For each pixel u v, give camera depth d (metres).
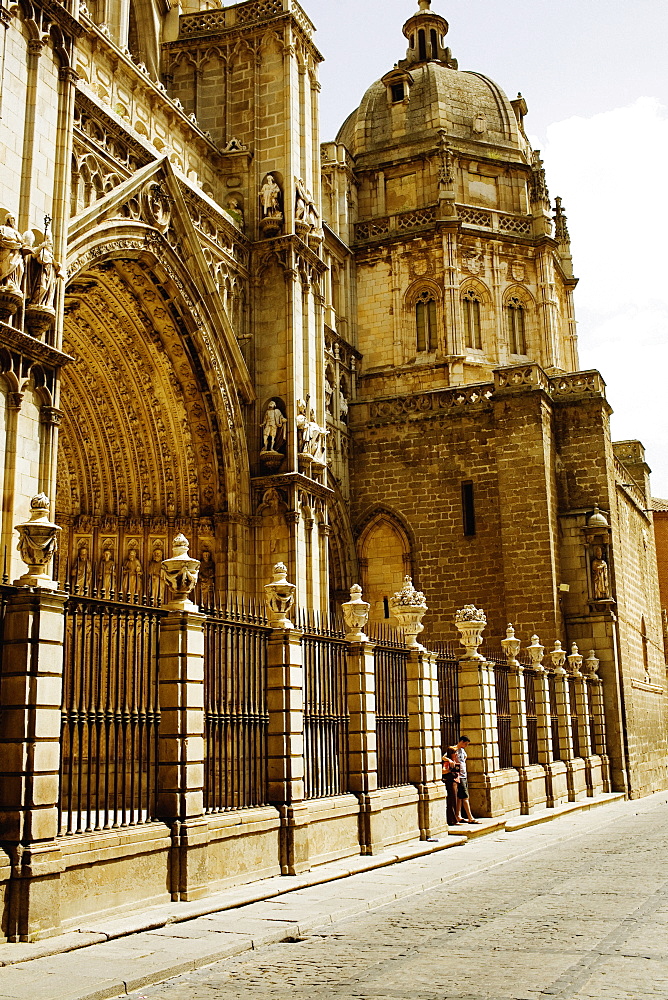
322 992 8.82
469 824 22.69
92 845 11.62
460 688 24.58
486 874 16.69
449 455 36.62
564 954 10.07
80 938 10.67
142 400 26.86
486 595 35.03
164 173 24.56
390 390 42.94
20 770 10.80
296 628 16.94
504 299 44.78
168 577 13.84
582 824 25.44
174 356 26.47
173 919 11.86
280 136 29.97
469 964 9.73
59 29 19.80
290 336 28.69
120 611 12.88
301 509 27.95
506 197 46.28
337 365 39.75
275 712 16.14
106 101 23.84
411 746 21.03
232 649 15.45
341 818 17.41
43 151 19.17
